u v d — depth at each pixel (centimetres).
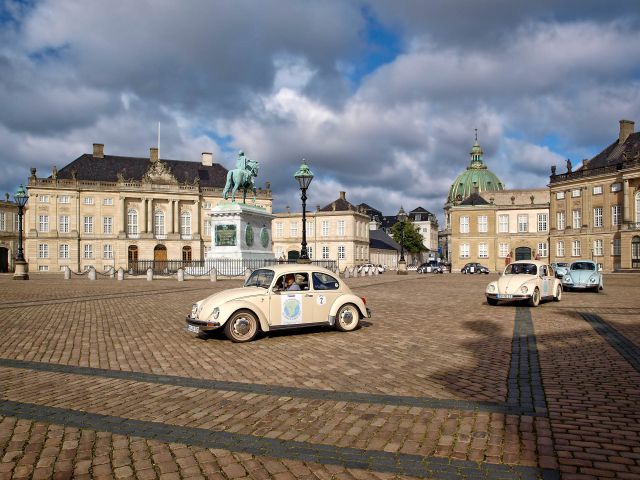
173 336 1186
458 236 8188
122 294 2372
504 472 460
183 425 587
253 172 3644
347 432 561
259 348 1040
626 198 6044
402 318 1502
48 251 7831
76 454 509
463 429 565
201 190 8725
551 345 1055
